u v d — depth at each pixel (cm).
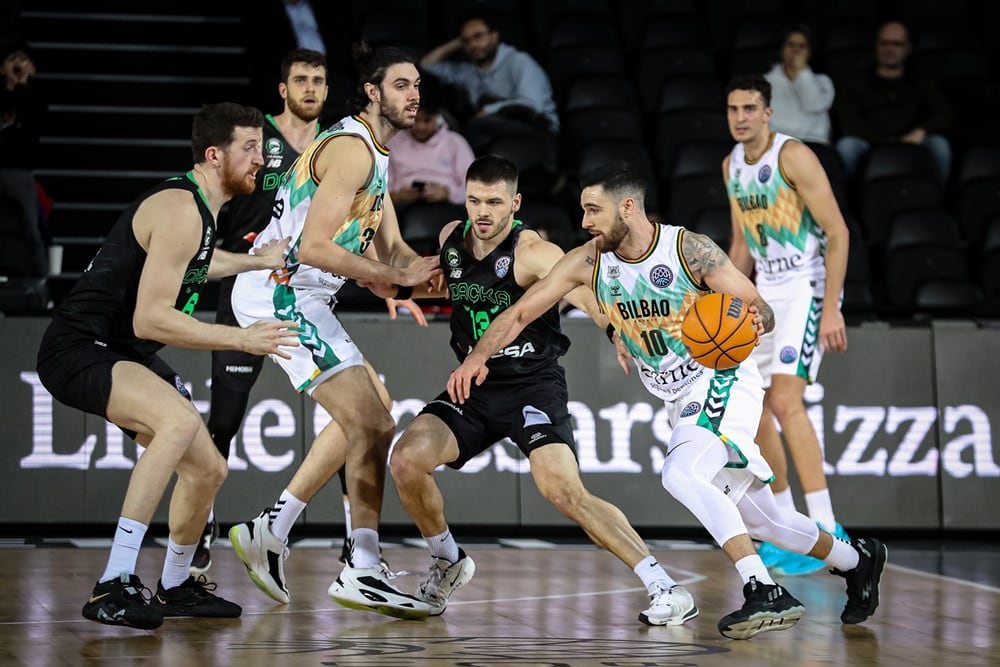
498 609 1375
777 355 1728
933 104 3008
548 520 2114
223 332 1179
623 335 1296
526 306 1268
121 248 1211
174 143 2911
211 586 1494
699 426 1250
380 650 1106
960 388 2175
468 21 2909
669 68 3158
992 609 1420
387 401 1483
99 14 3080
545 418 1336
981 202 2880
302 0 2916
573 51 3127
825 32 3303
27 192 2461
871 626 1300
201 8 3122
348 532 1683
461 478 2103
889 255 2666
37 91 2852
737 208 1781
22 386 2009
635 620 1306
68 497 2014
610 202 1223
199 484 1245
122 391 1196
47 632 1184
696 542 2073
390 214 1496
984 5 3425
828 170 2820
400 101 1337
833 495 2144
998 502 2164
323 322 1383
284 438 2056
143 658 1055
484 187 1305
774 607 1166
